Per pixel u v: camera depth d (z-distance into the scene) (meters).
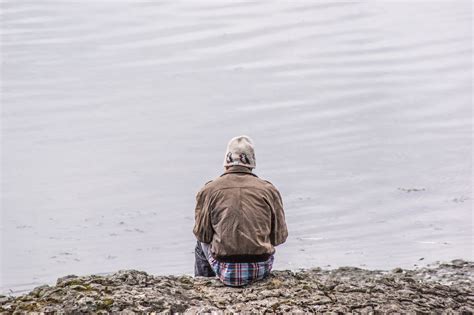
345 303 15.16
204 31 60.62
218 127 41.44
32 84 49.22
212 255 16.67
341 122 41.81
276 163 36.47
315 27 61.84
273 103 44.88
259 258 16.42
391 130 40.47
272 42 57.59
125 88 48.44
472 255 26.19
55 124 42.66
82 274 25.53
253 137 39.81
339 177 34.72
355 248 27.28
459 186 33.44
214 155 37.81
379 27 62.41
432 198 32.34
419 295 16.09
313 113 43.19
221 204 16.56
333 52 55.44
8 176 35.84
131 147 39.22
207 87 48.06
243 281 16.34
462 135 39.59
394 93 46.69
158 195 33.25
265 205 16.62
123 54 55.22
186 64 52.69
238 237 16.33
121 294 15.04
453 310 15.49
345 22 63.94
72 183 34.94
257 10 67.12
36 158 38.06
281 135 39.94
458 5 69.56
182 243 28.41
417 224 29.67
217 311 14.58
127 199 32.81
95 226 30.11
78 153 38.69
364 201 32.06
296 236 28.62
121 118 43.44
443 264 23.66
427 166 35.84
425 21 64.50
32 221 30.67
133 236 29.03
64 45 57.22
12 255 27.36
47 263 26.81
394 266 25.28
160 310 14.54
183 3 69.25
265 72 50.72
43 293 15.66
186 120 42.56
